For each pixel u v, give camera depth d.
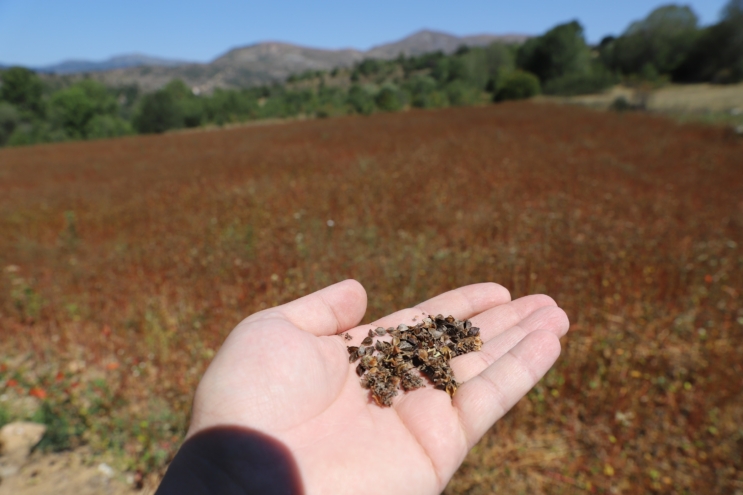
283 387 0.16
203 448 0.15
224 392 0.16
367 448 0.16
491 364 0.19
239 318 0.41
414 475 0.16
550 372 0.35
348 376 0.20
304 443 0.16
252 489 0.14
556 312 0.22
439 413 0.17
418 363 0.21
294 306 0.20
